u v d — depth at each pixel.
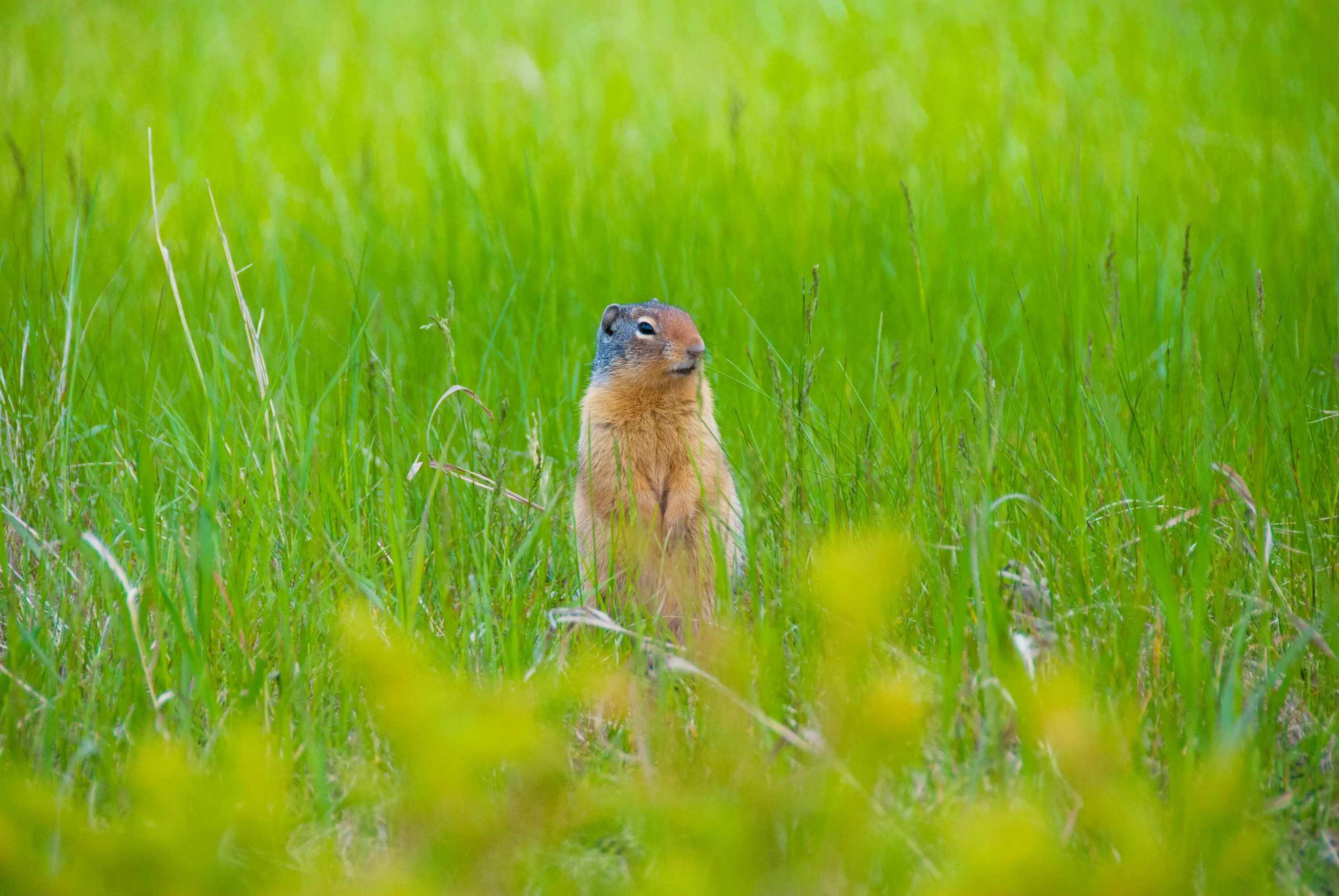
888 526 7.45
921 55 25.53
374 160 18.77
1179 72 22.89
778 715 5.94
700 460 9.69
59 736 6.26
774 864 4.09
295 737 6.31
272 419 9.08
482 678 6.61
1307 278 12.66
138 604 7.26
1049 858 3.45
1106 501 8.41
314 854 5.23
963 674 6.61
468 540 8.55
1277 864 5.31
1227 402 10.07
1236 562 7.53
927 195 16.59
